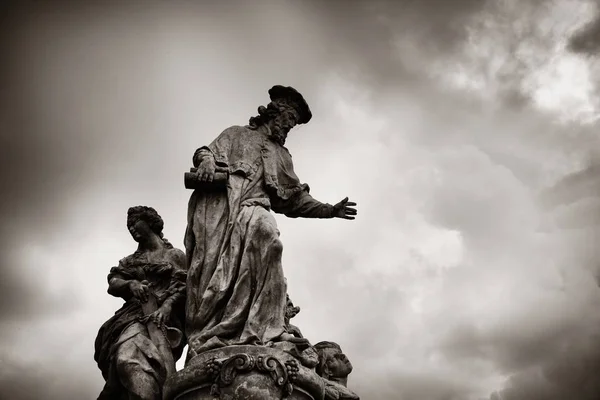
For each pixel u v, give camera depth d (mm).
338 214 7520
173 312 6816
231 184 6969
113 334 6773
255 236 6570
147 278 7105
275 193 7152
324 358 6930
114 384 6586
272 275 6457
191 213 6961
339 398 6613
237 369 5852
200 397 5910
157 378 6441
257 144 7371
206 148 7125
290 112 7582
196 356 6055
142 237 7316
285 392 5871
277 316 6359
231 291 6488
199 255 6703
